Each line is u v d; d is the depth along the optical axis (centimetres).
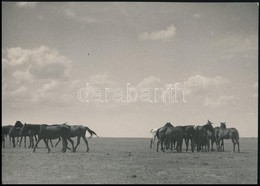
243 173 2238
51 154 3086
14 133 3903
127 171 2244
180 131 3366
